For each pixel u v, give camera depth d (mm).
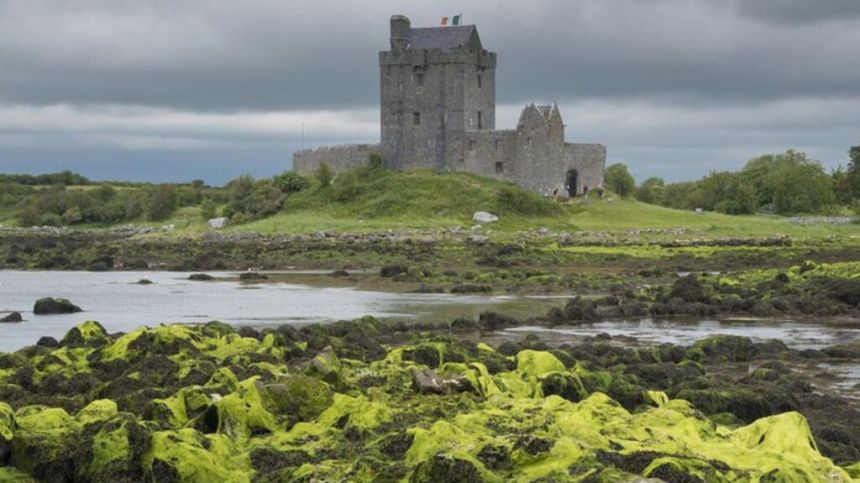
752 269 84562
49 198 181250
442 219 130250
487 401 24031
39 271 92438
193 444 20156
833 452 22672
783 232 124188
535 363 29906
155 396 24375
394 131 145750
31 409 23062
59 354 31797
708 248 103000
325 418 22906
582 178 145000
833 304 59250
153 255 105688
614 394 26797
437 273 81625
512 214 130875
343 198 139750
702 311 57938
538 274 80000
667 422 21484
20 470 19844
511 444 19000
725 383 31422
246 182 149500
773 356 41125
